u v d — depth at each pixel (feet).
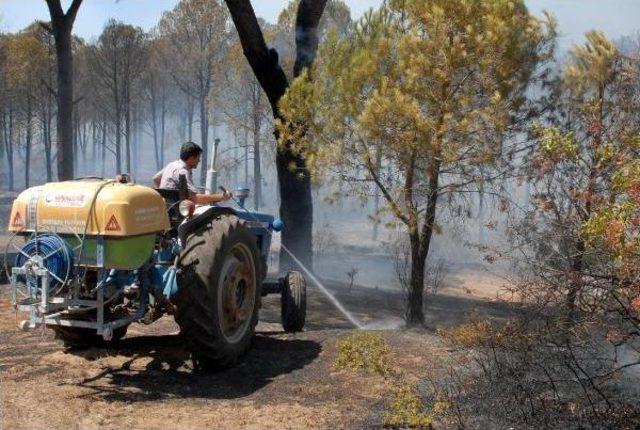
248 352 20.26
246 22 39.63
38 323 16.31
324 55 28.45
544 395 15.40
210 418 14.39
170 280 16.81
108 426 13.65
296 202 42.91
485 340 17.38
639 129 20.54
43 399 15.12
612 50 24.14
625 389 15.58
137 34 125.08
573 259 16.28
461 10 24.66
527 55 25.96
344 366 18.58
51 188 16.37
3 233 81.20
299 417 14.58
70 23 64.69
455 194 27.09
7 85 120.16
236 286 18.72
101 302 16.14
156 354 19.66
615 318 14.78
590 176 18.15
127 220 15.75
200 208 19.40
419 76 24.59
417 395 15.78
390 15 26.53
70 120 65.67
